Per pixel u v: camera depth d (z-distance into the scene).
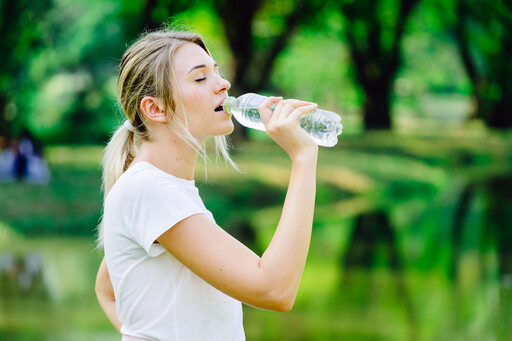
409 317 7.02
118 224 1.79
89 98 26.33
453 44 34.41
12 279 8.89
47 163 17.66
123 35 20.97
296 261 1.64
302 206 1.69
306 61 32.84
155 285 1.77
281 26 21.08
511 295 7.89
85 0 23.59
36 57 22.27
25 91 20.81
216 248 1.67
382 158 21.59
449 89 45.16
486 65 30.59
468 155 24.44
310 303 7.61
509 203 16.11
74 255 10.52
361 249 10.95
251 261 1.66
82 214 12.93
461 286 8.37
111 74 25.86
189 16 20.44
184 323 1.76
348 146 23.03
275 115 1.82
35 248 11.04
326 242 11.59
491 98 31.17
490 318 6.96
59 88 26.77
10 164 15.24
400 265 9.72
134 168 1.82
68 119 26.19
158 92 1.83
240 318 1.87
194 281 1.77
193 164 1.91
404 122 35.72
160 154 1.87
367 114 27.55
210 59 1.87
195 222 1.69
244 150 20.09
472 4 25.14
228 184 15.84
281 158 19.16
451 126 33.06
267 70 20.72
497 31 26.44
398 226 13.20
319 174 18.38
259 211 14.73
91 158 19.19
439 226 13.16
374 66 26.77
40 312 7.18
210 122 1.85
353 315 7.08
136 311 1.79
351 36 26.22
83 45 24.84
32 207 13.14
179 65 1.83
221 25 20.19
